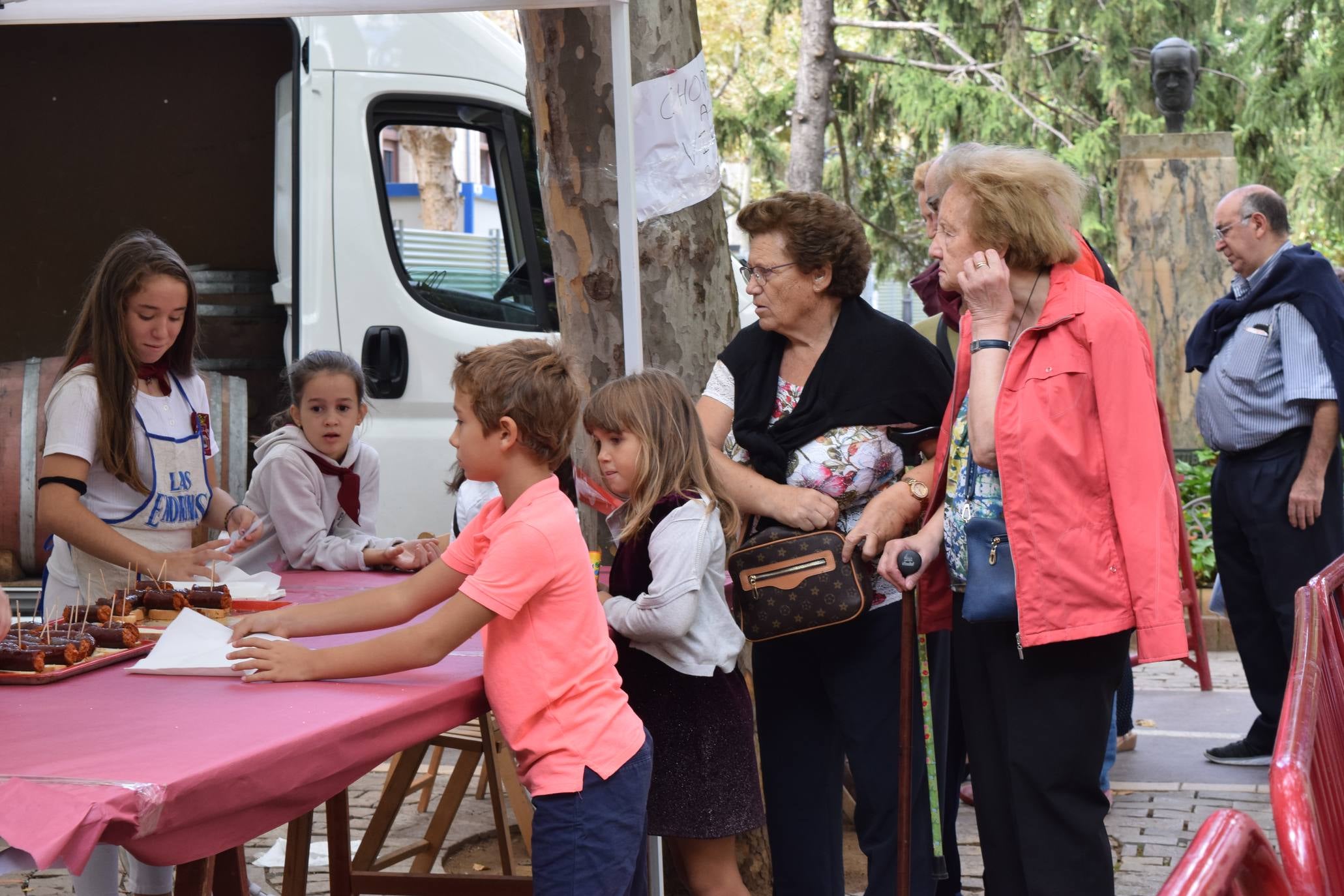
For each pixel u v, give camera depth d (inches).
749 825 112.3
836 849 127.5
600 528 146.1
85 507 119.0
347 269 219.6
